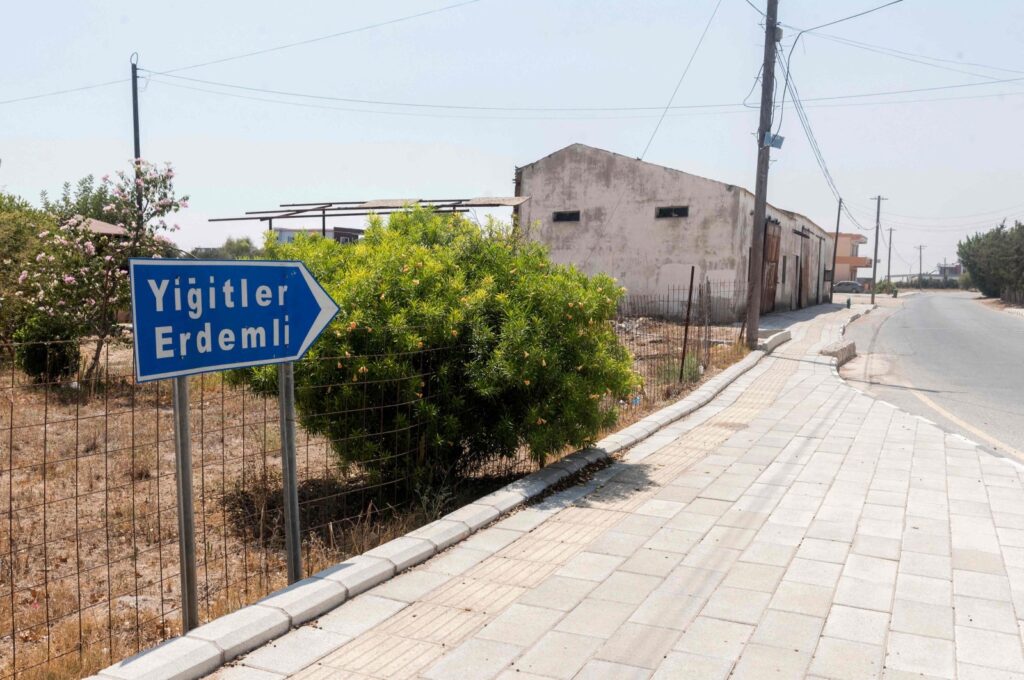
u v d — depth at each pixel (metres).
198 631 3.48
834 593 4.21
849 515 5.61
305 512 5.93
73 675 3.42
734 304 24.19
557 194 26.92
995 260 57.75
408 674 3.29
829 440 8.27
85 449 7.47
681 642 3.62
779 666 3.41
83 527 5.48
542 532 5.18
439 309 5.86
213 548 5.20
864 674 3.35
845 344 17.73
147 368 3.33
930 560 4.71
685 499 5.99
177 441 3.53
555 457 7.19
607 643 3.61
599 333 6.90
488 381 5.92
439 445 5.98
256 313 3.89
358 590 4.12
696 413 9.92
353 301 5.71
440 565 4.56
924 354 18.81
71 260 11.36
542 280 6.55
